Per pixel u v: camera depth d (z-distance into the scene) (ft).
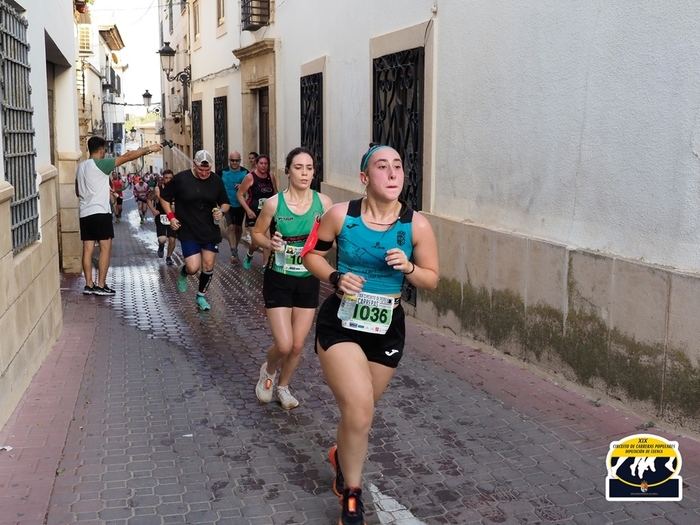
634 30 16.12
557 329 18.70
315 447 15.31
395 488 13.33
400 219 11.40
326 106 36.32
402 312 12.02
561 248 18.42
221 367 21.24
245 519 12.26
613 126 16.87
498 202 21.62
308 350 22.66
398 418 16.75
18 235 18.19
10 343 16.65
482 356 21.54
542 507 12.57
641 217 16.17
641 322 15.90
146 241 63.21
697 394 14.61
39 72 22.21
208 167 27.71
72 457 14.70
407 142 27.07
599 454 14.49
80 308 29.86
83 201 32.48
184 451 15.06
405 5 26.91
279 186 45.91
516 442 15.25
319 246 11.85
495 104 21.52
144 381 19.81
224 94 59.47
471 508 12.58
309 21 38.93
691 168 14.85
